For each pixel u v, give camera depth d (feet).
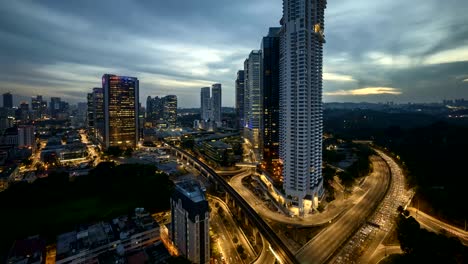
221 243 539.70
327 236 524.52
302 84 632.79
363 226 561.43
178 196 485.97
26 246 447.83
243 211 640.99
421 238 434.71
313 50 650.43
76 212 650.84
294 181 650.43
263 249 508.94
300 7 631.56
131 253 429.79
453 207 581.94
